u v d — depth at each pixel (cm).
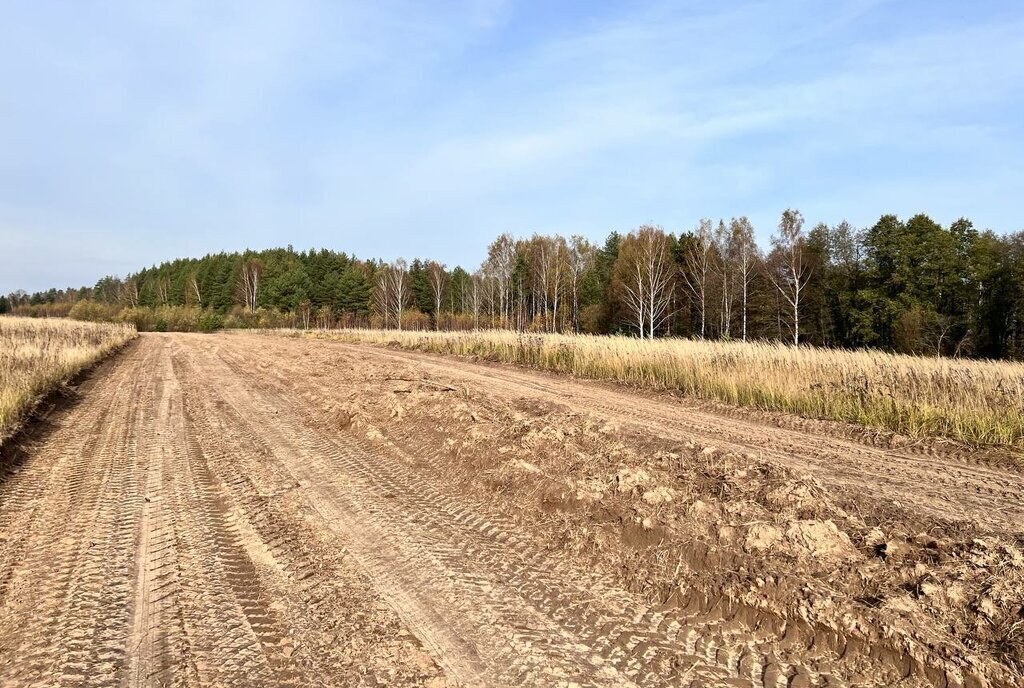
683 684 351
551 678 357
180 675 359
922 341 3269
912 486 666
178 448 953
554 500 646
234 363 2353
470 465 799
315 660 376
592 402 1263
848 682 354
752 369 1334
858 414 1041
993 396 956
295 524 618
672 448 767
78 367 1934
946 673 351
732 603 440
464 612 439
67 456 909
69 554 544
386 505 677
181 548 557
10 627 418
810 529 508
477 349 2566
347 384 1545
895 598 414
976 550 456
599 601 457
